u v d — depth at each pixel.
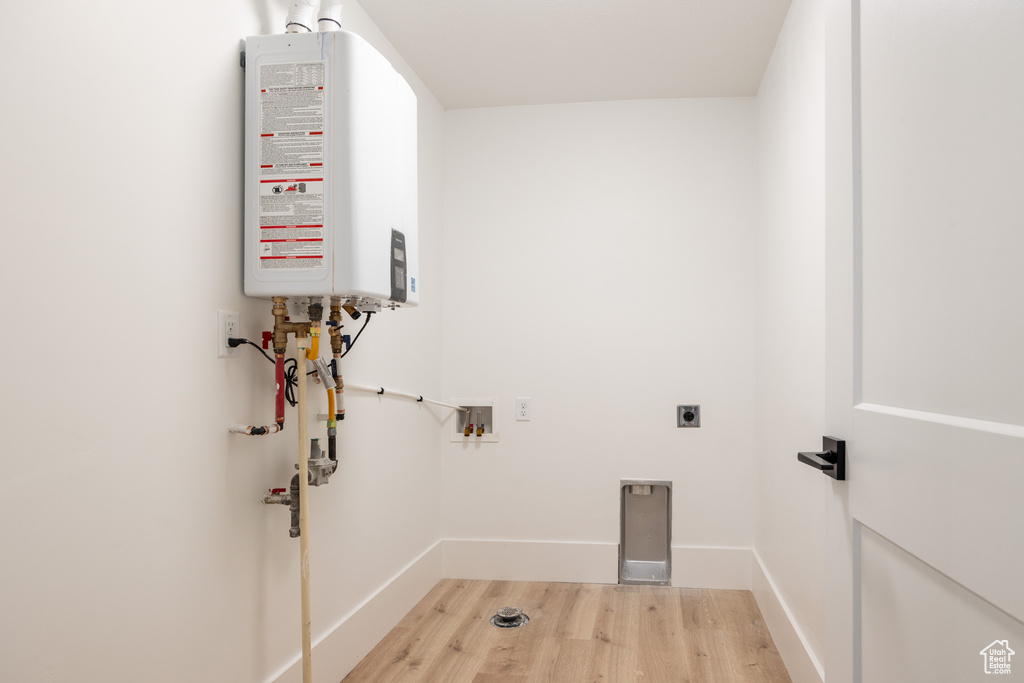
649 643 2.34
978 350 0.75
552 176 3.11
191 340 1.39
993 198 0.72
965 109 0.77
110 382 1.18
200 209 1.41
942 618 0.83
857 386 1.10
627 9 2.26
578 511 3.05
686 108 3.03
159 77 1.29
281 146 1.49
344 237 1.47
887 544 0.99
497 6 2.25
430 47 2.55
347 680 2.05
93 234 1.14
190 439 1.39
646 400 3.02
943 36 0.82
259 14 1.64
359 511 2.21
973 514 0.75
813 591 1.85
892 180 0.97
